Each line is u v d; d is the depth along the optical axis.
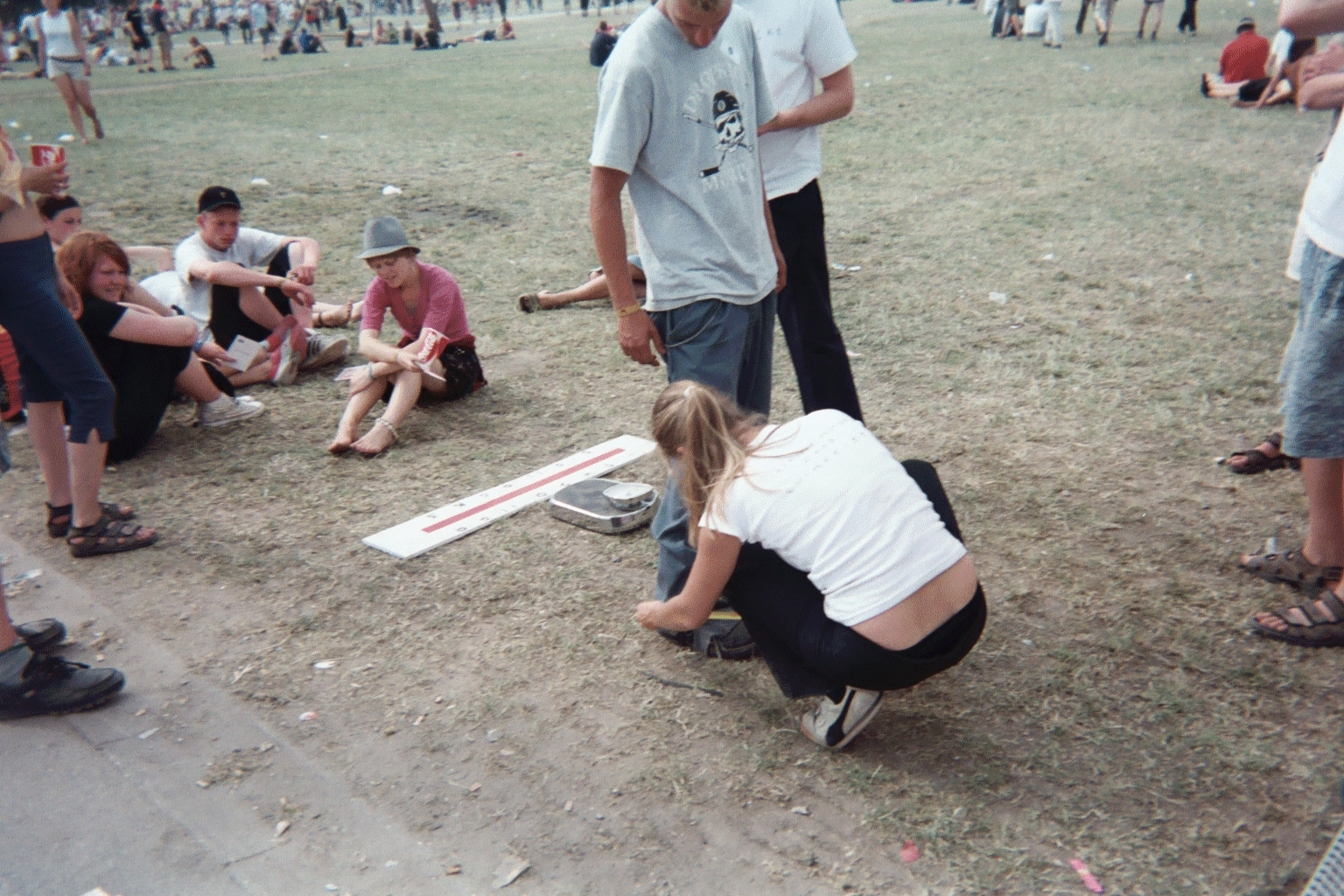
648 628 2.82
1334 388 2.85
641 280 6.16
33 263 3.23
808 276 3.82
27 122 15.75
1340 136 2.73
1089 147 10.38
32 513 4.00
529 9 56.88
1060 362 5.05
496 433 4.61
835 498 2.35
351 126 14.21
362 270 7.16
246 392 5.18
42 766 2.61
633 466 4.24
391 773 2.56
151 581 3.48
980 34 24.97
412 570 3.51
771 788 2.47
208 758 2.63
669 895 2.17
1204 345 5.19
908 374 5.02
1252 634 2.97
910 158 10.32
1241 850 2.22
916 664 2.35
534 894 2.19
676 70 2.66
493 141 12.51
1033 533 3.57
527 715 2.77
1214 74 15.07
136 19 28.50
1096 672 2.84
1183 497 3.76
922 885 2.17
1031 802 2.39
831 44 3.54
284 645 3.11
